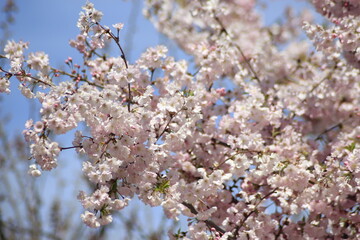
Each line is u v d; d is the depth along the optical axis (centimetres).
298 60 755
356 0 646
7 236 691
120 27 482
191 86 568
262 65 732
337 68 695
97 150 461
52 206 726
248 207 525
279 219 577
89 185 571
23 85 477
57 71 498
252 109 588
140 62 544
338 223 575
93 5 475
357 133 632
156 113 489
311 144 662
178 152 585
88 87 461
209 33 906
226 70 643
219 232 491
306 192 520
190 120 487
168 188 477
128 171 479
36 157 466
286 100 679
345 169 498
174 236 486
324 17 705
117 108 447
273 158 506
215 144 591
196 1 764
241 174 500
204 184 474
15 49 489
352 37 557
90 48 566
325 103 709
